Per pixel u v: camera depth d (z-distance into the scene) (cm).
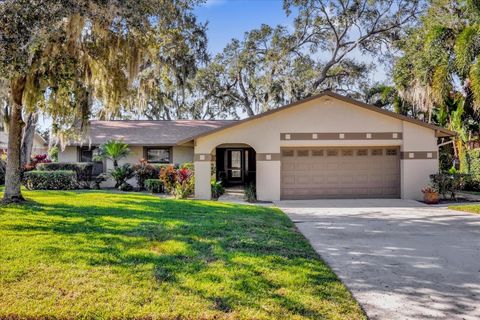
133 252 583
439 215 1102
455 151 1991
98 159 1981
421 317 400
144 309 394
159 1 1023
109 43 1048
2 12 675
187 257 571
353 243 732
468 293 466
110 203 1138
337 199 1529
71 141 1720
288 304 416
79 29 891
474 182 1739
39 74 969
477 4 1406
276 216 1041
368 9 2706
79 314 382
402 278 521
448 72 1558
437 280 513
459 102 1761
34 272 482
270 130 1520
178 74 2056
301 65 2862
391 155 1548
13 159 1087
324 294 450
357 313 403
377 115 1516
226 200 1522
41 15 729
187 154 2111
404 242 743
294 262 569
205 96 3117
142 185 1883
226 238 700
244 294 437
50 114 1159
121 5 888
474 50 1402
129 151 1952
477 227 908
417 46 1909
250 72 3050
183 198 1502
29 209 951
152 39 1136
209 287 453
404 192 1513
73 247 596
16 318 375
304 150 1548
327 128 1515
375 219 1035
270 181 1514
